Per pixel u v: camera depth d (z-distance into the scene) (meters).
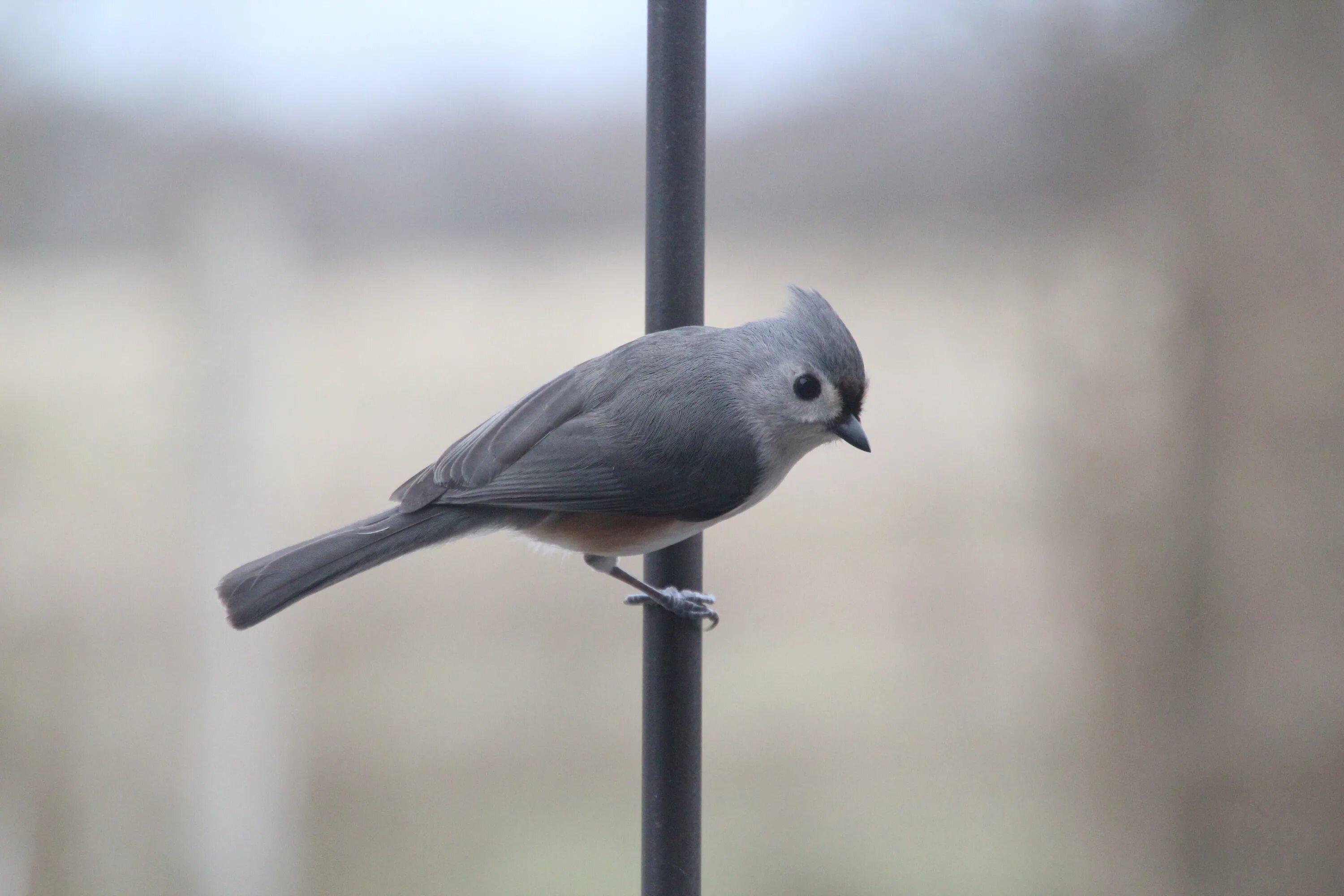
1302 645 10.56
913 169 12.41
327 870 11.02
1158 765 10.97
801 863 11.77
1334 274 10.27
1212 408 10.60
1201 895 10.87
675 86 6.18
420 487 6.25
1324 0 10.20
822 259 12.90
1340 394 10.29
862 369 6.51
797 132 12.95
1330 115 10.24
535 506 6.17
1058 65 11.24
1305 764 10.59
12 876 9.58
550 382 6.52
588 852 11.23
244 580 5.78
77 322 10.28
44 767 9.81
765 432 6.37
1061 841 11.51
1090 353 11.10
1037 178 11.45
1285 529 10.51
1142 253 10.90
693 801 6.37
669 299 6.41
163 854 9.84
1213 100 10.58
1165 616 10.84
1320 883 10.55
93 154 10.38
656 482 6.20
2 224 10.30
